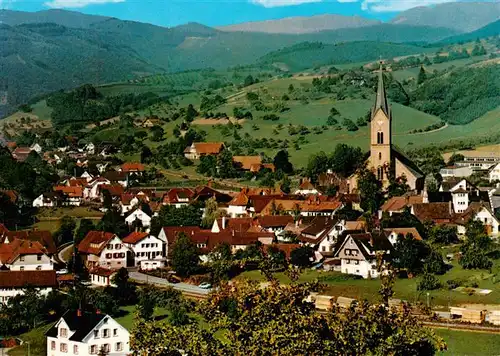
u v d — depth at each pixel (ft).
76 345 446.60
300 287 317.42
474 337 454.81
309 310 316.81
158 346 312.09
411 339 306.14
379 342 304.91
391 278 350.02
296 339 295.48
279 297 310.86
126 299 573.33
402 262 620.08
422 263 625.41
